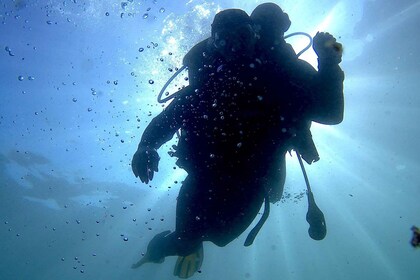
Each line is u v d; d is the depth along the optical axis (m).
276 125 2.11
